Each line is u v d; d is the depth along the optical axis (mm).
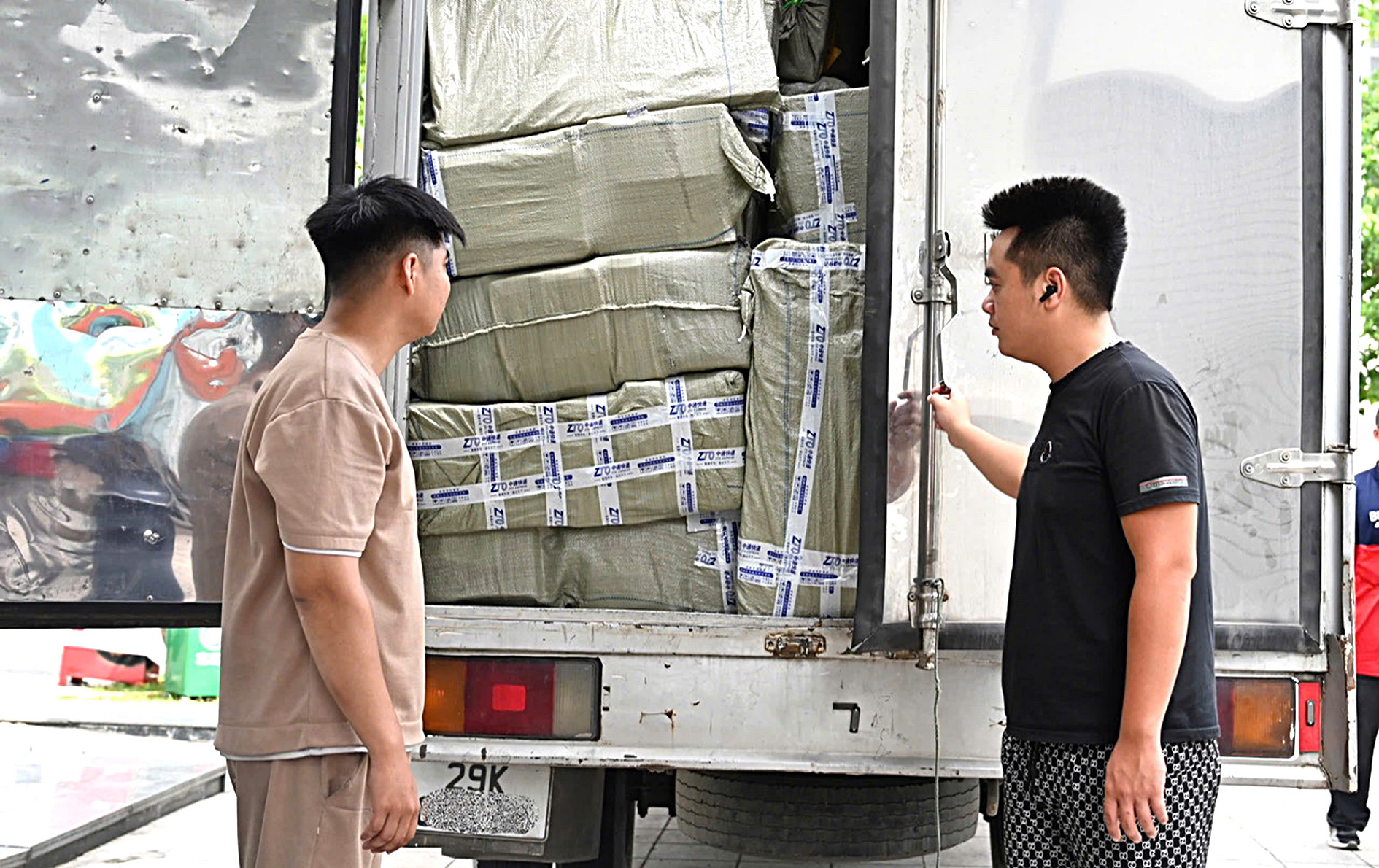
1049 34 2934
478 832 3064
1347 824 5086
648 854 4742
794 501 3043
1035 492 2332
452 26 3332
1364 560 5102
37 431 3186
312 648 2076
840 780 3434
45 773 6133
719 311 3125
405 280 2277
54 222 3197
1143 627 2127
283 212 3252
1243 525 2898
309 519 2053
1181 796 2191
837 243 3160
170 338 3227
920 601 2875
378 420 2152
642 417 3115
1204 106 2912
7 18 3184
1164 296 2906
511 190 3225
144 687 9078
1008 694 2359
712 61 3193
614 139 3172
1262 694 2908
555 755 2977
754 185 3123
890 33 2939
